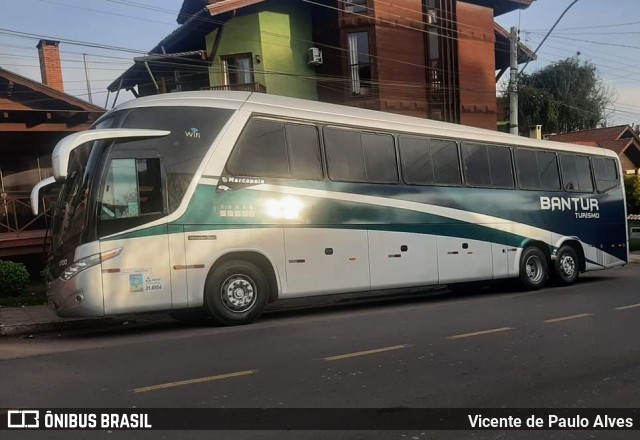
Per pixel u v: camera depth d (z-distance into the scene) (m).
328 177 10.45
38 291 14.40
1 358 7.36
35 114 16.52
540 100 47.75
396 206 11.34
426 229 11.79
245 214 9.45
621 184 16.56
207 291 9.12
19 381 6.16
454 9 24.39
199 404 5.30
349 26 22.95
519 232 13.66
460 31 24.52
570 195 15.05
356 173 10.84
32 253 16.14
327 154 10.50
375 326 9.13
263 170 9.70
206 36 23.27
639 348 7.49
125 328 9.91
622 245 16.33
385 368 6.52
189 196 8.99
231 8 21.45
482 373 6.34
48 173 17.95
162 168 8.86
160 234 8.73
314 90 24.08
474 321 9.48
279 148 9.94
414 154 11.84
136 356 7.23
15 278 13.39
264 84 22.52
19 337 9.39
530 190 14.06
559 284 14.78
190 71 24.77
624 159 38.25
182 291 8.86
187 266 8.90
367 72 23.08
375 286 10.88
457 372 6.37
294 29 23.59
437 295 14.01
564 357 7.03
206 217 9.09
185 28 22.47
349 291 10.57
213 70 22.92
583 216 15.30
